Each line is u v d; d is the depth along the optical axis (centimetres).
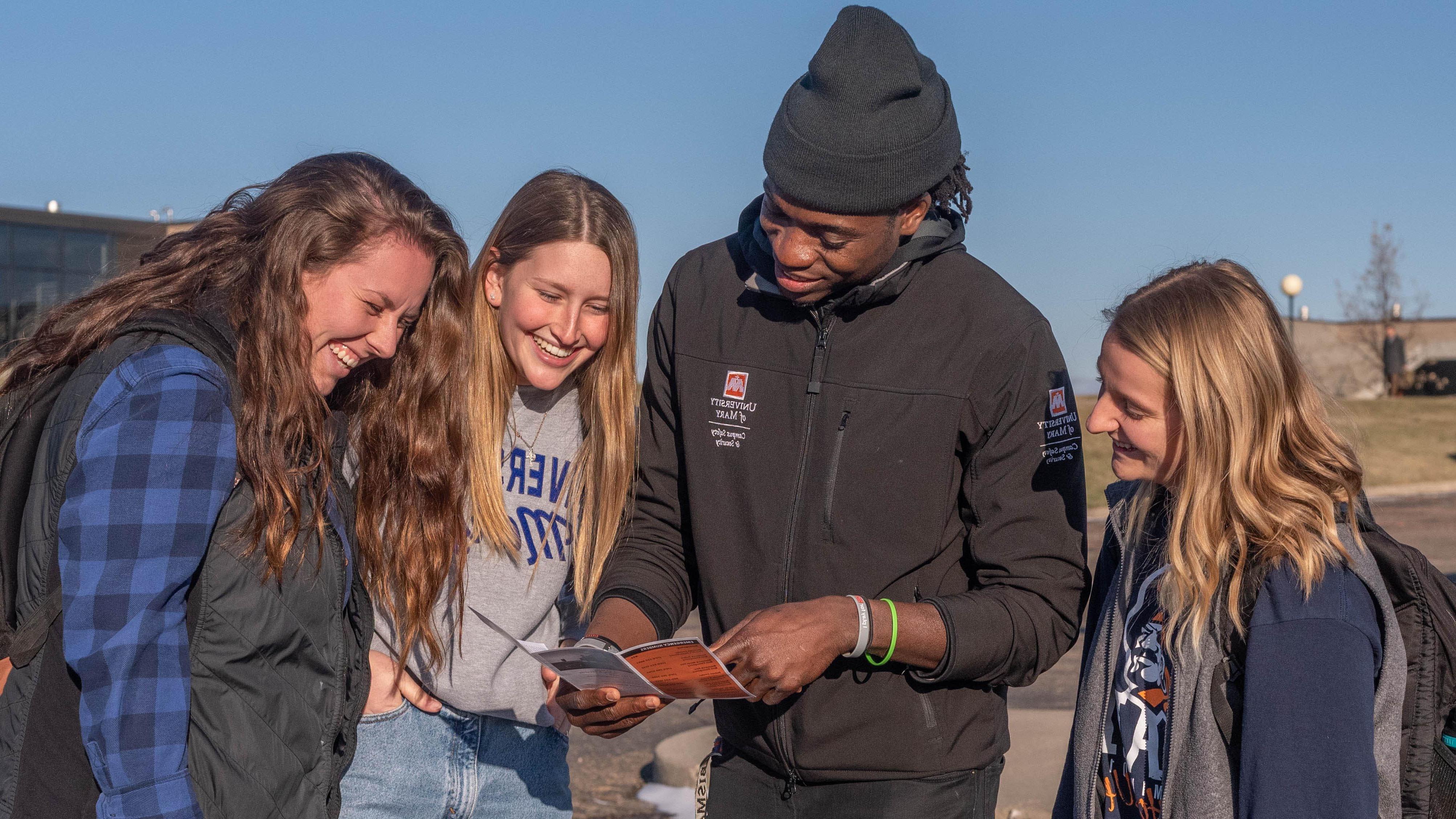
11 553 204
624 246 261
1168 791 207
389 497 258
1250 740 191
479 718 276
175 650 200
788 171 240
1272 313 214
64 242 2234
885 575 255
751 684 227
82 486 194
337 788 234
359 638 242
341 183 224
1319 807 183
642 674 220
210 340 209
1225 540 204
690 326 280
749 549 266
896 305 259
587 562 285
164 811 196
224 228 222
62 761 199
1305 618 192
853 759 255
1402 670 193
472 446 264
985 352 251
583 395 277
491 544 268
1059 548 251
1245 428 205
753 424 267
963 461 258
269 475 211
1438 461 2169
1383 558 200
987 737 262
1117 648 230
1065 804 250
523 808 284
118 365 203
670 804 495
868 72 236
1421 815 195
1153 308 219
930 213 262
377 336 230
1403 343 3597
